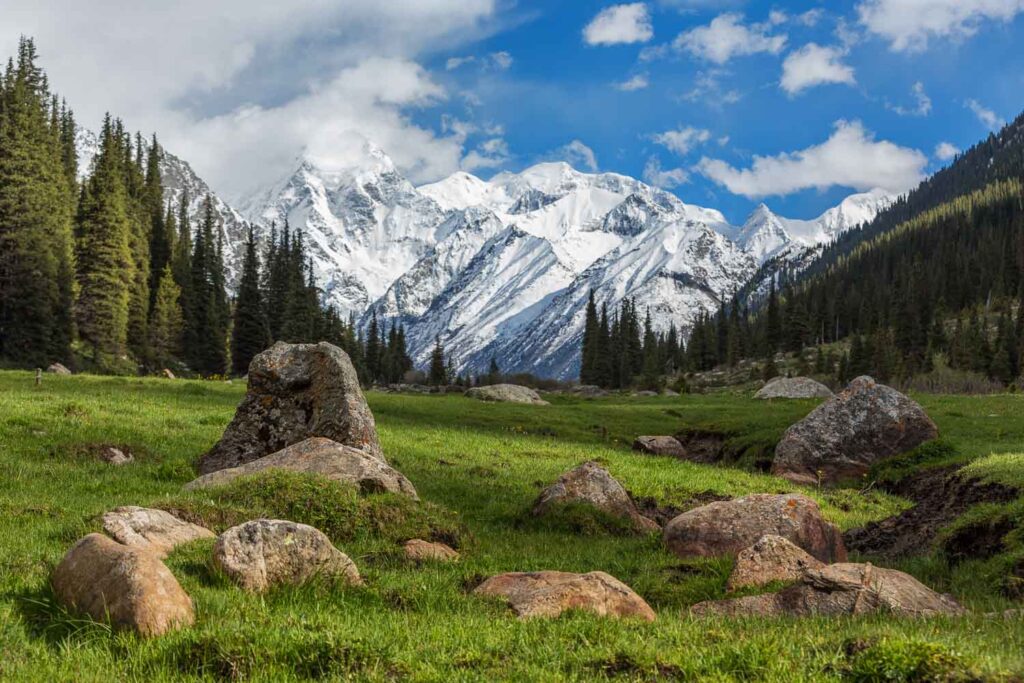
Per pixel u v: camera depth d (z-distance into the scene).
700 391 147.50
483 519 24.16
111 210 103.69
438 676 8.88
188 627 9.94
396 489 21.41
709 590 15.05
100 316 102.38
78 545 10.88
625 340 194.75
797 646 9.79
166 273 122.38
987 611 13.86
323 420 26.59
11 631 9.73
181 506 16.69
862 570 13.77
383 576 13.99
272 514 17.88
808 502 19.12
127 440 29.89
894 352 145.38
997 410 51.38
